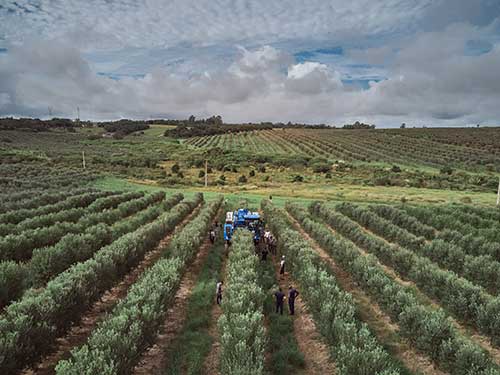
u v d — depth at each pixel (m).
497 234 31.45
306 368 12.84
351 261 22.55
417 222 36.53
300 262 21.48
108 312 16.55
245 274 18.61
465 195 63.09
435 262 25.17
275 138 173.50
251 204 55.75
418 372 12.55
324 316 14.41
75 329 14.98
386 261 24.94
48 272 18.55
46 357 12.68
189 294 19.27
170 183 78.25
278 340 14.46
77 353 10.55
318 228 32.59
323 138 165.12
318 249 29.69
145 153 122.19
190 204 46.75
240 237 26.12
